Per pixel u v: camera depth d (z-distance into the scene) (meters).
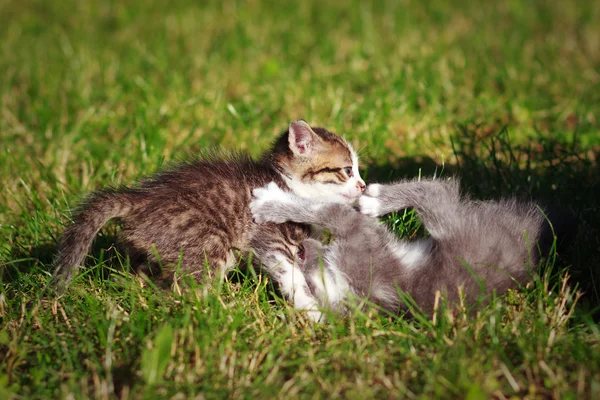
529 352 1.14
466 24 2.02
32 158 1.43
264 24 2.02
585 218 1.29
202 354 1.15
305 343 1.17
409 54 1.75
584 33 1.87
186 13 2.16
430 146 1.47
